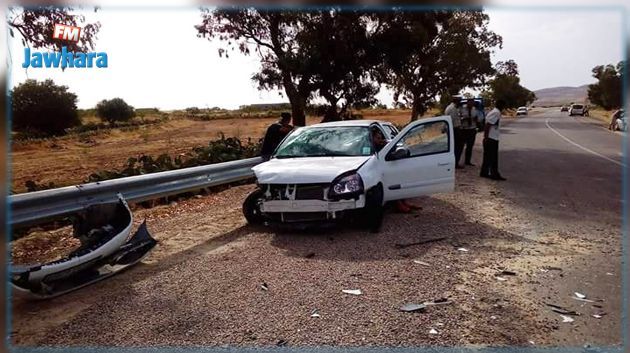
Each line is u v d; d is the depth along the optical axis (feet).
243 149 48.29
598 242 20.17
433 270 16.49
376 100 67.41
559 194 31.17
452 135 25.30
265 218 22.56
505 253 18.57
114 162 65.00
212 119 201.98
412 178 24.13
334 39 57.41
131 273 17.02
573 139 83.25
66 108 148.05
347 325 12.40
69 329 12.65
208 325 12.62
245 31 59.88
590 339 11.78
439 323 12.49
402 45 60.54
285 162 23.07
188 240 21.31
